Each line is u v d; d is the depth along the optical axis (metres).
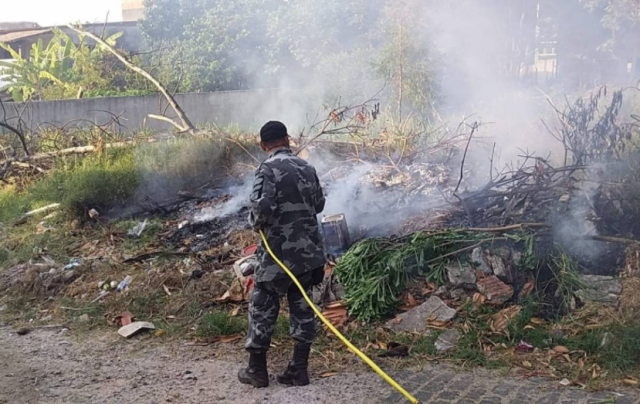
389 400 4.06
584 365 4.35
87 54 20.50
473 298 5.18
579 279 5.17
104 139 11.16
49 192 8.98
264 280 4.19
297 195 4.25
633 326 4.57
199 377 4.53
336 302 5.36
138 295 6.02
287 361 4.73
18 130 11.73
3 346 5.28
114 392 4.34
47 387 4.46
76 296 6.24
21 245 7.66
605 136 6.67
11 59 27.58
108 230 7.70
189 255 6.69
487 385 4.20
